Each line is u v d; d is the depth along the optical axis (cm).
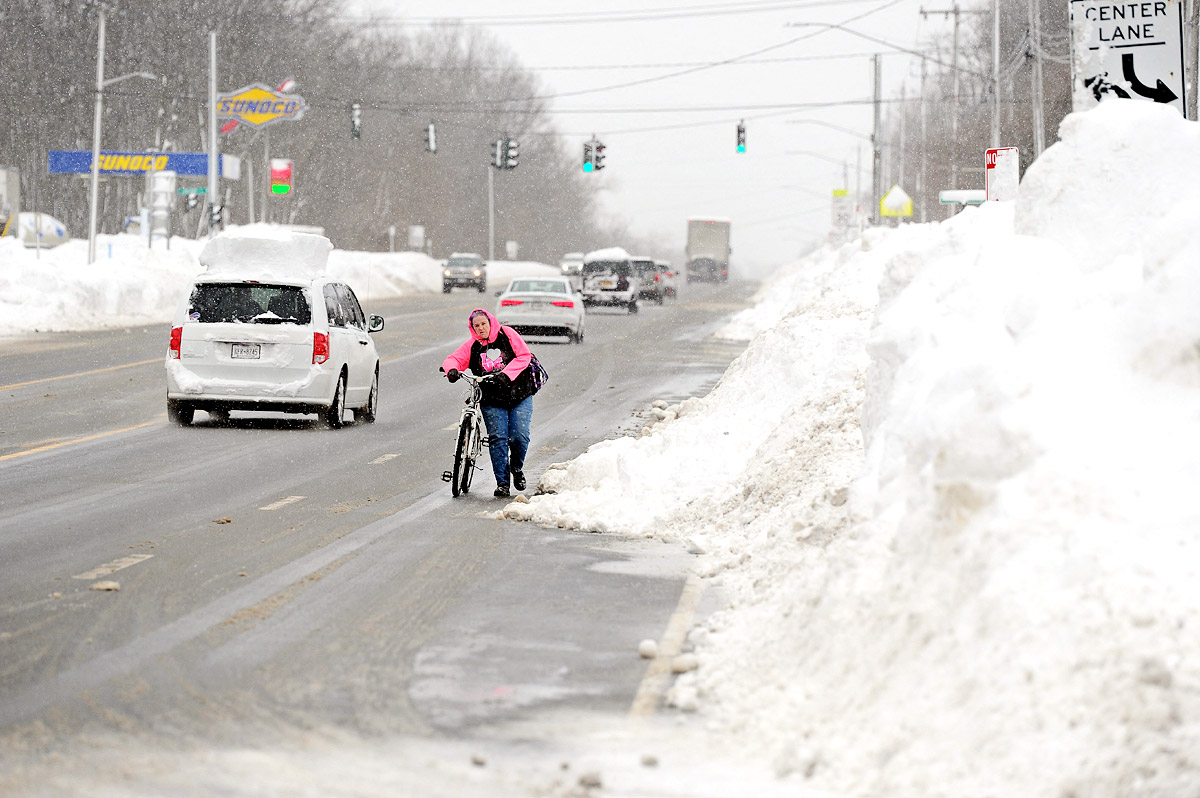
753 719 2261
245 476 5344
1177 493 2216
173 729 2253
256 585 3397
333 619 3070
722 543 3906
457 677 2611
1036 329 2686
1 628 2917
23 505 4547
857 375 4569
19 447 5997
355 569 3631
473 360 5088
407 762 2103
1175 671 1891
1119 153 3117
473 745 2194
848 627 2358
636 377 10225
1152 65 4159
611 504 4544
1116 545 2103
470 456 5084
